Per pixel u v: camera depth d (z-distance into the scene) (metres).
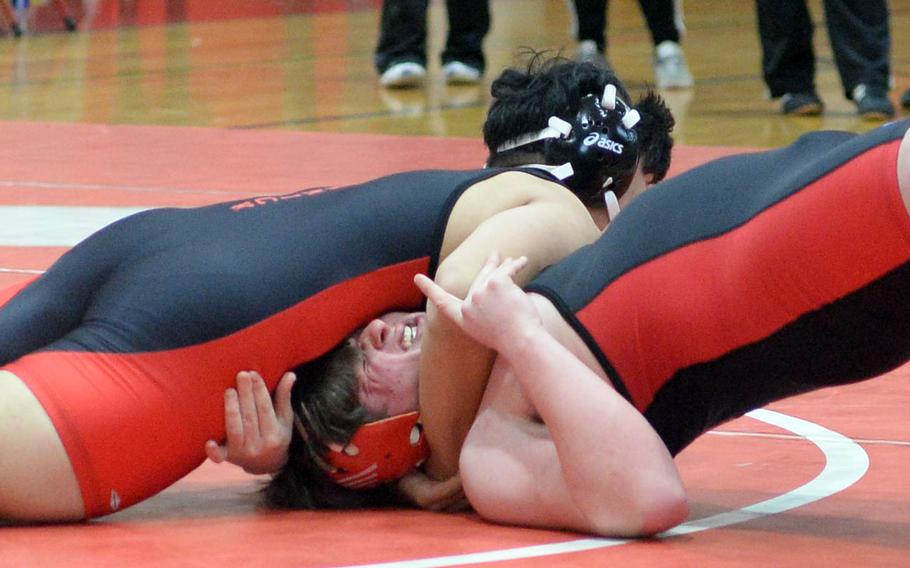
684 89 27.12
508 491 5.94
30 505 6.03
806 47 23.03
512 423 6.04
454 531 5.96
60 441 5.98
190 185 16.70
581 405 5.63
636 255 5.92
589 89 6.82
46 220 14.41
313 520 6.25
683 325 5.78
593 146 6.67
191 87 28.48
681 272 5.80
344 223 6.49
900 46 34.47
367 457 6.27
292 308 6.26
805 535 5.82
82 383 6.05
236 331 6.18
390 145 20.20
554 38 38.12
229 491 6.93
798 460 7.26
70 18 41.47
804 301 5.46
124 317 6.19
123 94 27.33
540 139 6.75
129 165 18.50
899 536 5.81
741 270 5.61
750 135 20.59
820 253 5.37
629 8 48.88
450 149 19.67
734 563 5.35
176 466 6.23
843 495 6.54
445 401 6.17
